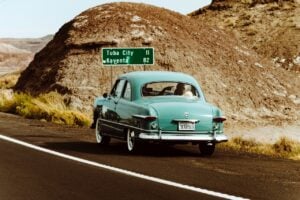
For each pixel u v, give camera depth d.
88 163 11.33
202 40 59.78
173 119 12.65
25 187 8.75
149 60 25.12
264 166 11.46
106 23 58.59
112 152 13.32
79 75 51.47
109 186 8.84
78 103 47.44
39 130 18.53
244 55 60.94
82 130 19.20
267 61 63.97
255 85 55.53
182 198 7.93
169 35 58.00
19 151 13.11
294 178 9.95
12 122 21.58
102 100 15.16
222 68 55.88
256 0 106.50
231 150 14.73
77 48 55.31
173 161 11.91
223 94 52.09
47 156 12.34
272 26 95.88
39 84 53.31
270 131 42.78
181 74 14.15
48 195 8.14
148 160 11.96
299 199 8.04
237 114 49.91
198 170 10.62
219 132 13.01
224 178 9.73
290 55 84.62
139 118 12.77
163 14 62.38
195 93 13.59
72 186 8.84
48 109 24.81
